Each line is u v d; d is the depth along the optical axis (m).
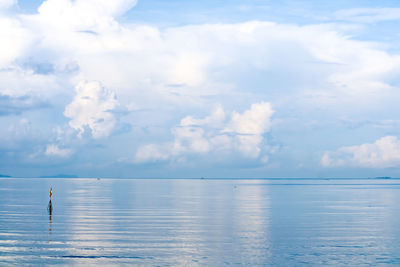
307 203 93.56
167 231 47.91
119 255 36.25
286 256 36.41
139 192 150.50
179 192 153.62
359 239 43.59
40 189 172.50
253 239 43.47
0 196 115.25
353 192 159.38
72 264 33.56
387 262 34.62
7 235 44.66
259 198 114.81
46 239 42.53
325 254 37.06
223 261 34.78
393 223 55.53
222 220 58.12
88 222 54.84
